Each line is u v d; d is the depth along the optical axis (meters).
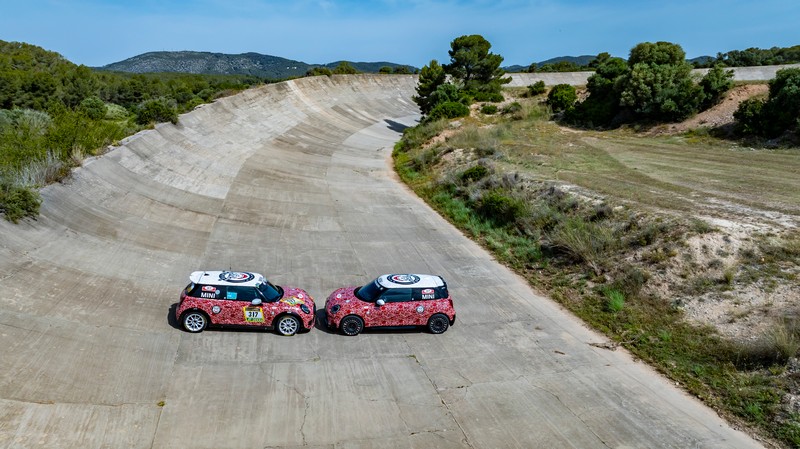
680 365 13.34
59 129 21.72
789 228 17.77
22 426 8.81
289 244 21.00
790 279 15.19
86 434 9.06
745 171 27.31
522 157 32.88
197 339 13.02
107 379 10.66
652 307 16.05
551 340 14.73
